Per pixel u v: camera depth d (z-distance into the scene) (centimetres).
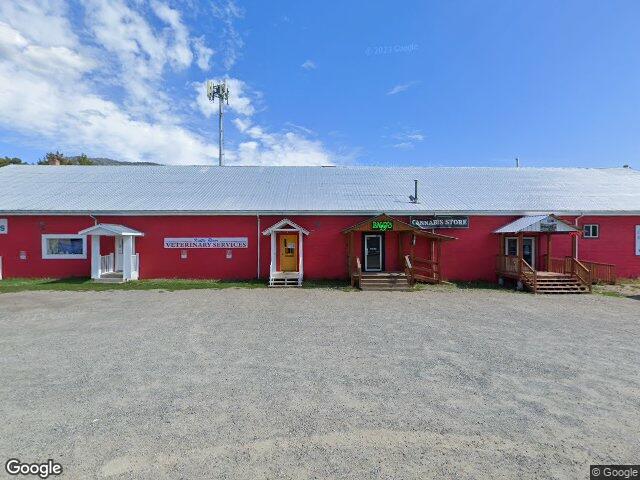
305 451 368
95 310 1046
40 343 725
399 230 1614
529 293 1431
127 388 513
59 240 1716
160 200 1784
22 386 520
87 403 469
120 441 384
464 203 1789
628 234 1761
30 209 1672
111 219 1711
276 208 1712
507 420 431
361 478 328
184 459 354
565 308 1122
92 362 617
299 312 1034
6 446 376
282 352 674
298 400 478
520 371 585
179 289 1458
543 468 345
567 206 1764
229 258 1733
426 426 416
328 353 670
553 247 1747
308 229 1739
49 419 429
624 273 1752
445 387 522
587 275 1459
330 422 423
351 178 2134
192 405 463
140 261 1711
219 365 605
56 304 1137
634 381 546
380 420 429
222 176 2145
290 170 2288
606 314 1034
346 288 1516
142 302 1177
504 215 1736
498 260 1689
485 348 704
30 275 1703
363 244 1755
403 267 1734
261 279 1712
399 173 2236
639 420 434
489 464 350
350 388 516
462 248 1745
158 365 604
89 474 333
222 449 370
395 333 812
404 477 330
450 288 1542
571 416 442
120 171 2194
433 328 859
